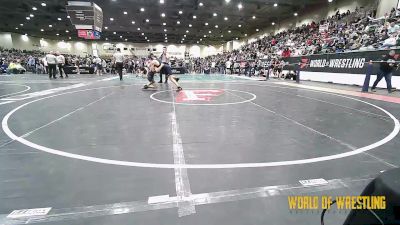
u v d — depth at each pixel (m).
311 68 14.62
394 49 9.45
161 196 2.05
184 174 2.44
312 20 25.97
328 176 2.41
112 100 7.13
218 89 10.28
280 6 23.53
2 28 36.69
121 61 14.21
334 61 12.76
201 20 30.94
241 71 24.67
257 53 26.41
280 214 1.82
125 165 2.64
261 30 38.66
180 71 26.42
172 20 31.22
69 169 2.54
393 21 13.05
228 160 2.79
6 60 25.31
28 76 18.05
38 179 2.33
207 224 1.71
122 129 4.05
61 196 2.04
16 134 3.75
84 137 3.61
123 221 1.74
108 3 22.95
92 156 2.89
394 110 5.79
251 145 3.29
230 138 3.59
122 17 29.64
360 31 14.87
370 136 3.72
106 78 16.73
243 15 27.75
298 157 2.88
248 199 2.01
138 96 7.97
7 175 2.41
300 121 4.67
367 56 10.73
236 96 8.16
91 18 17.00
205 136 3.68
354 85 11.48
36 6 23.88
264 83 13.46
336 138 3.62
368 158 2.87
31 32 40.69
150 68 10.09
